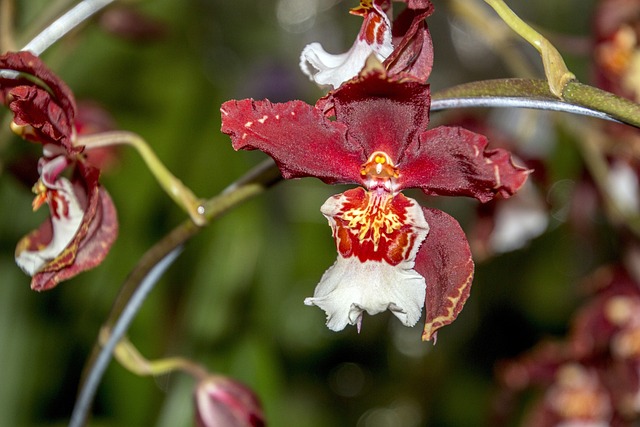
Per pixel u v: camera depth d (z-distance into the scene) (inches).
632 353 22.5
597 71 21.2
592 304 22.9
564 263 30.3
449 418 32.2
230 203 17.5
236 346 22.6
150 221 23.7
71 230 17.6
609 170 22.0
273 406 22.3
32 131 17.4
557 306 31.1
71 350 23.2
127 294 18.1
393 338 33.5
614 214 21.7
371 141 16.4
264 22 35.2
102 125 20.1
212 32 34.1
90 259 17.4
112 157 20.2
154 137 24.2
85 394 18.5
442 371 32.9
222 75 33.8
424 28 16.2
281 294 26.4
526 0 32.2
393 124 16.3
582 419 23.2
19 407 22.7
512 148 21.8
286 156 16.3
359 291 16.5
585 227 22.9
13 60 16.6
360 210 16.7
